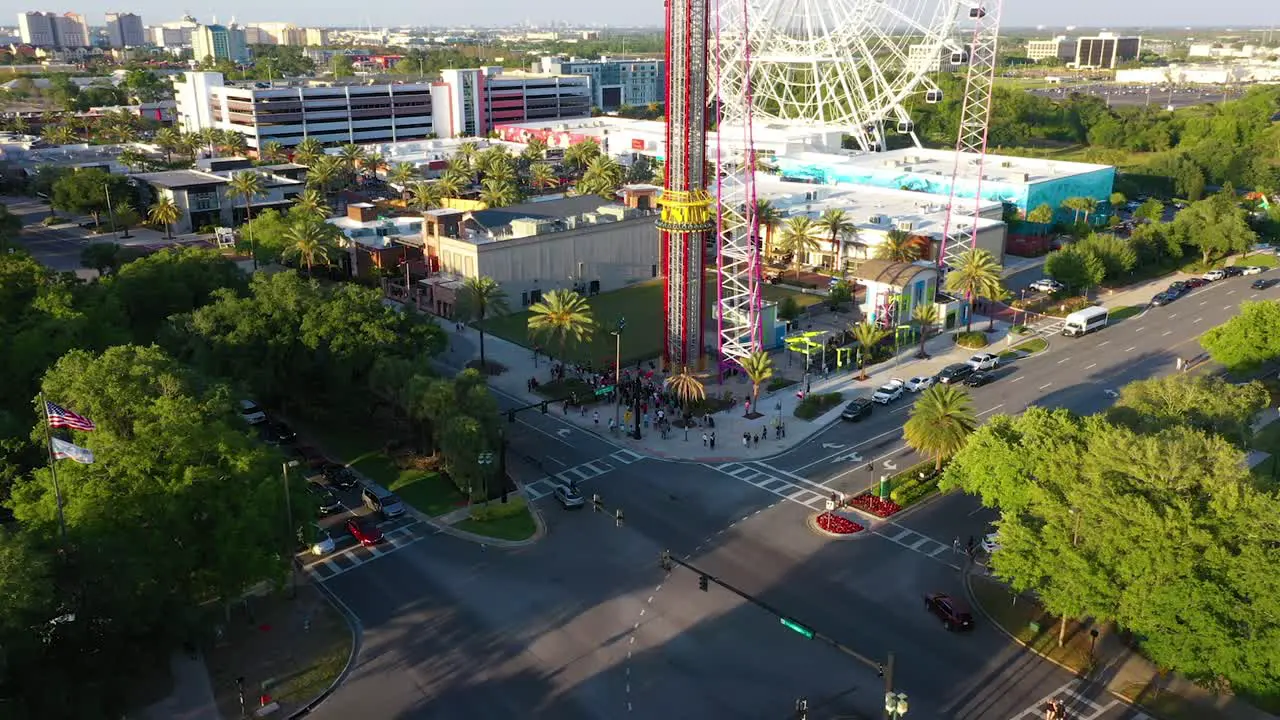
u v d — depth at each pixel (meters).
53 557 50.03
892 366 117.12
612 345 125.25
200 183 195.25
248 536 58.59
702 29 104.69
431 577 69.38
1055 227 189.75
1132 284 154.50
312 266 149.88
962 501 80.88
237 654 59.62
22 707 46.19
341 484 82.50
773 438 95.31
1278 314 98.38
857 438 95.31
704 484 85.12
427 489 83.00
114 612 50.47
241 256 167.38
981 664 58.81
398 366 86.88
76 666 50.44
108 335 92.00
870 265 133.50
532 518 78.44
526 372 114.88
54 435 62.72
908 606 65.19
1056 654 59.56
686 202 108.06
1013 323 134.25
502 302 120.19
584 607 65.56
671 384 100.00
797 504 81.00
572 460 90.31
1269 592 48.56
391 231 164.25
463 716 54.53
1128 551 52.94
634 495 82.88
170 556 56.75
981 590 66.94
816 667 58.88
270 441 90.31
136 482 58.53
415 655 60.12
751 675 58.16
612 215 157.50
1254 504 50.59
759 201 163.12
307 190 194.50
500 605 65.75
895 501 80.12
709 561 71.56
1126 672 57.81
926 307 119.50
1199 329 130.00
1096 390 107.75
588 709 55.19
